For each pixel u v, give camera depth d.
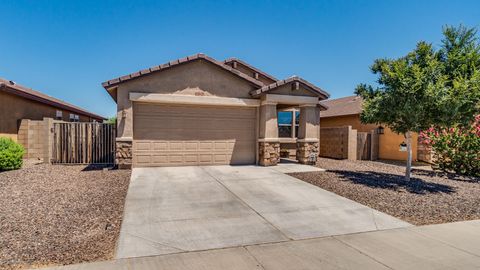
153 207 6.25
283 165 12.38
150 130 11.29
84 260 3.83
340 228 5.27
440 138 12.14
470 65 8.77
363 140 16.94
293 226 5.32
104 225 5.13
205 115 11.94
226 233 4.92
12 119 14.15
